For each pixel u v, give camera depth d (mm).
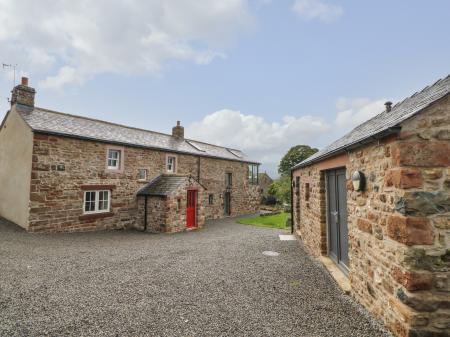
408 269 2783
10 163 10844
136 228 13430
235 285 4906
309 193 7961
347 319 3553
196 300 4215
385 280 3270
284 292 4555
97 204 11969
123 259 6879
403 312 2834
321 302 4133
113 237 10594
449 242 2791
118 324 3434
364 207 3930
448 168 2867
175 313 3756
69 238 9648
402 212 2871
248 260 6773
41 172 9930
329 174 6375
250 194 24766
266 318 3602
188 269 5957
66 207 10648
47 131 9969
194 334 3197
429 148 2887
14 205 10398
